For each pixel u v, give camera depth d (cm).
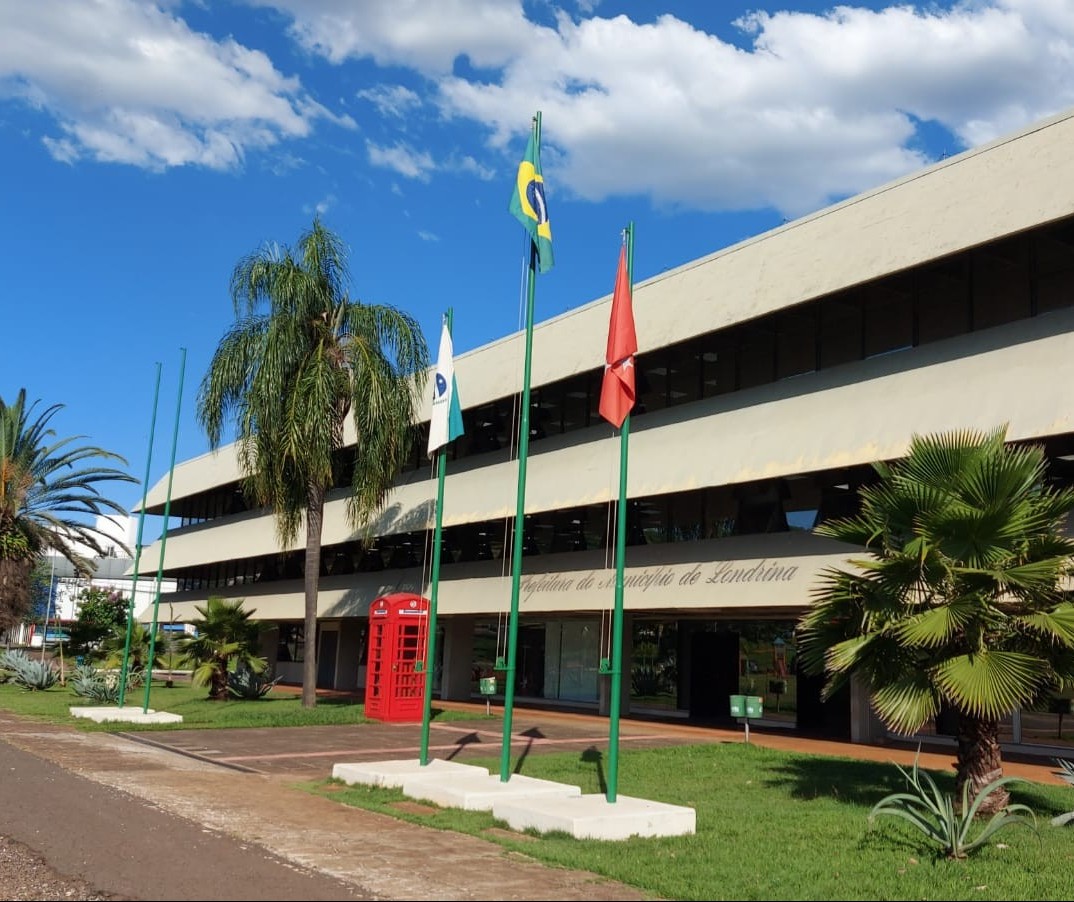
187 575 6150
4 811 1103
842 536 1260
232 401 2562
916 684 1105
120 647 3884
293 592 4316
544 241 1297
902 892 807
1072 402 1612
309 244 2616
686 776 1530
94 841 942
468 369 3341
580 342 2770
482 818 1102
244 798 1225
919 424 1848
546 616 3353
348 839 977
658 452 2461
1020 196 1717
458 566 3331
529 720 2684
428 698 1411
